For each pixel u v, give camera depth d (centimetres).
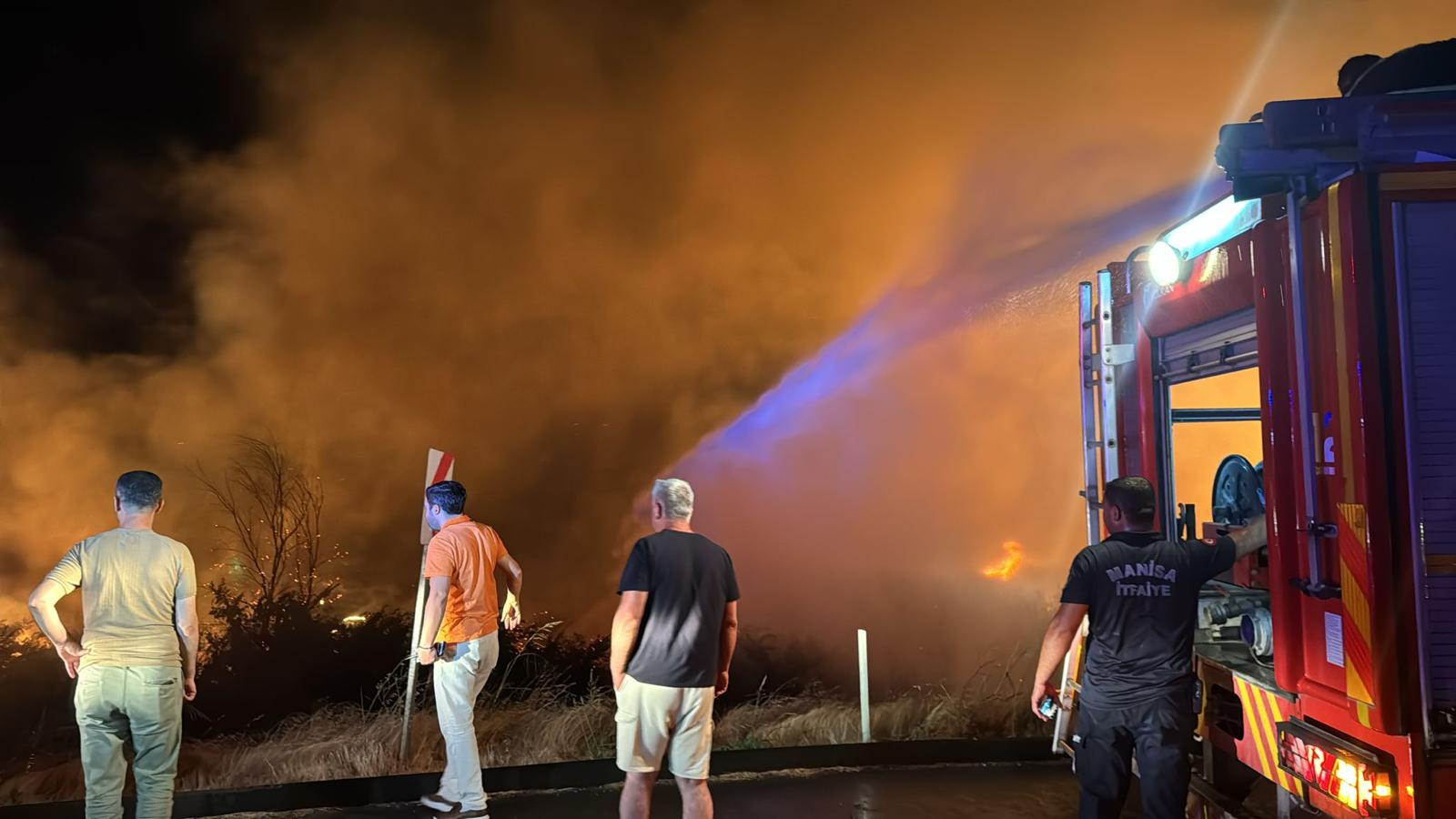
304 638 888
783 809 569
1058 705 417
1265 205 353
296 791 580
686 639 442
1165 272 414
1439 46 371
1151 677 392
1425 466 301
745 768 646
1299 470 338
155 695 446
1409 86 373
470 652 536
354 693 833
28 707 792
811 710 803
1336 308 315
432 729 714
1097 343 517
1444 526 300
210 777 638
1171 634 395
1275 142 311
